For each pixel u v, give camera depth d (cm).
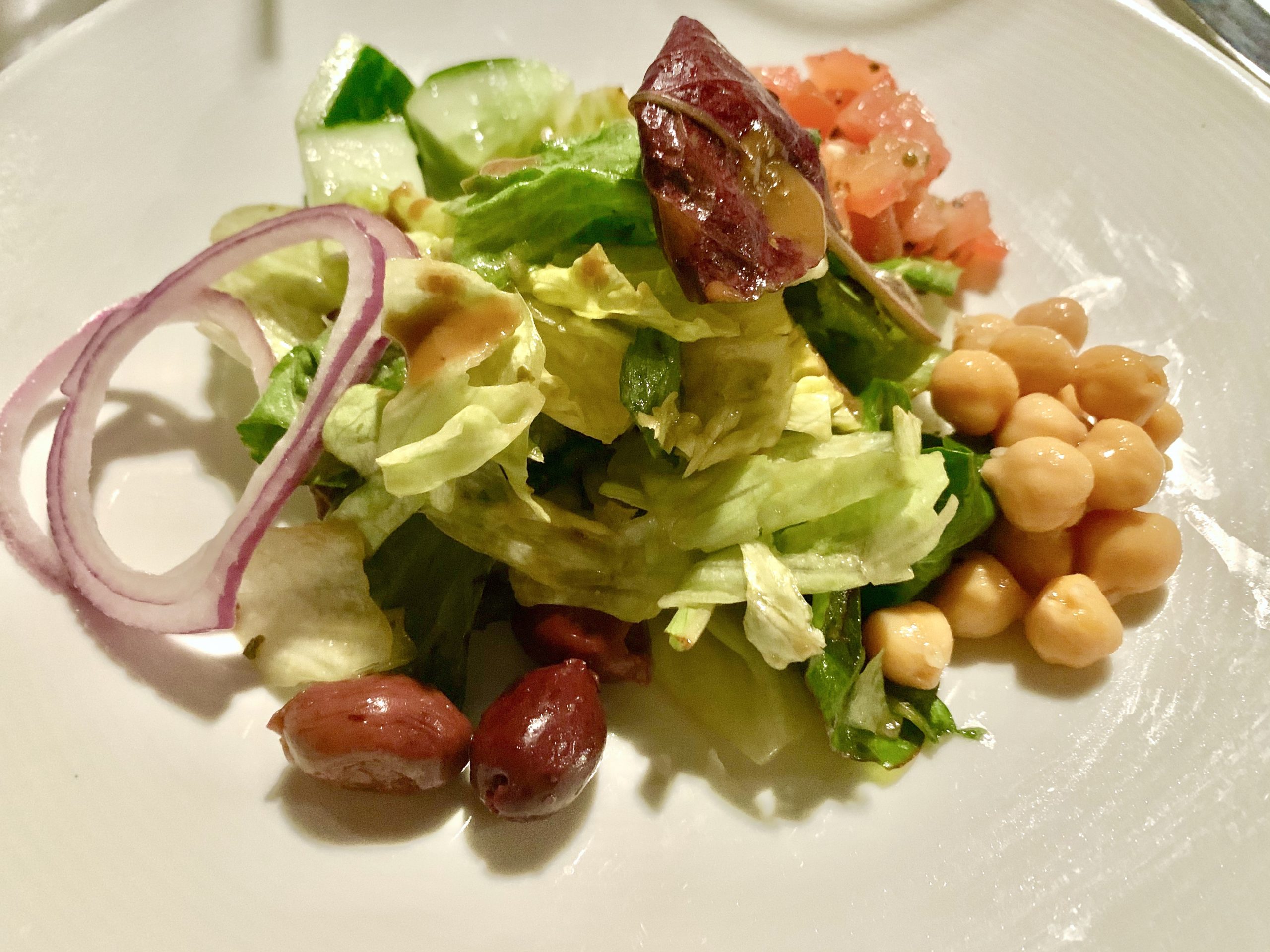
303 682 11
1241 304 15
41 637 11
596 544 12
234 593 11
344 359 12
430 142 15
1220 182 16
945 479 12
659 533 12
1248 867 10
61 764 11
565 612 12
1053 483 12
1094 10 18
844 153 16
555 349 12
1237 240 15
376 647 12
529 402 11
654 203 11
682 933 10
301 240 13
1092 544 13
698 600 12
